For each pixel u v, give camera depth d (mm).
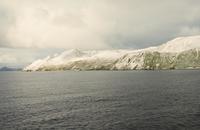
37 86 147375
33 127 49750
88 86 140250
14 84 166500
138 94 95750
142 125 49562
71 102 80938
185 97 83812
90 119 55781
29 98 92000
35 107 72188
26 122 53719
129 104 73688
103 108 68688
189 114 57562
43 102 81688
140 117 56250
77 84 157875
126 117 56688
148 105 70812
